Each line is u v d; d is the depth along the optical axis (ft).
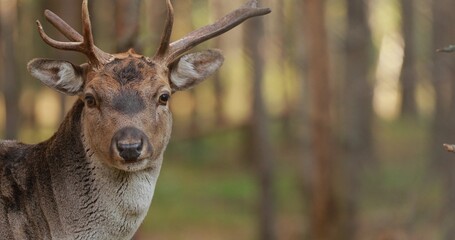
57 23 25.55
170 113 24.89
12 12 68.64
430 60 71.00
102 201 24.47
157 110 24.21
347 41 68.13
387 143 97.50
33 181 24.91
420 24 101.81
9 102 63.21
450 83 63.57
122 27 35.94
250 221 74.28
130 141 23.12
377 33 114.52
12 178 24.97
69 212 24.62
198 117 102.42
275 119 99.71
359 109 69.15
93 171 24.41
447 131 62.59
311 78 58.65
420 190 59.00
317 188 59.26
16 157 25.35
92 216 24.56
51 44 24.41
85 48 24.44
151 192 24.70
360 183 67.72
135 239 40.14
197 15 104.06
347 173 63.62
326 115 58.80
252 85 66.69
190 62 25.62
